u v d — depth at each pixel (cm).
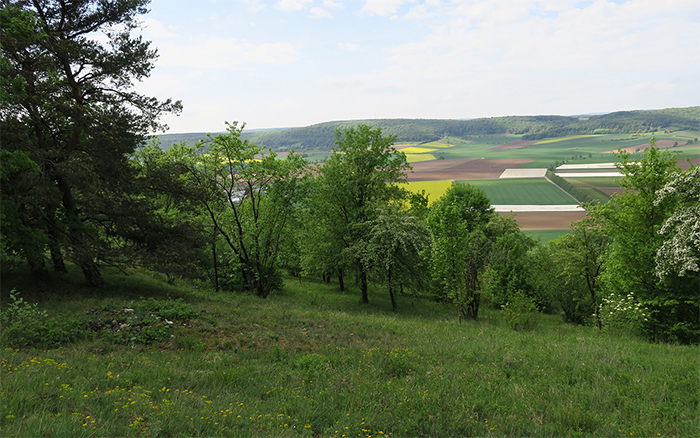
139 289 2069
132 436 589
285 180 2664
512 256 4144
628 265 2184
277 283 3155
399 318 2341
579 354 1241
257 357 1121
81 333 1182
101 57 1831
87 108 1786
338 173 3111
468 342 1429
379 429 682
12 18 1493
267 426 657
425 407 757
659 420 735
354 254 2888
